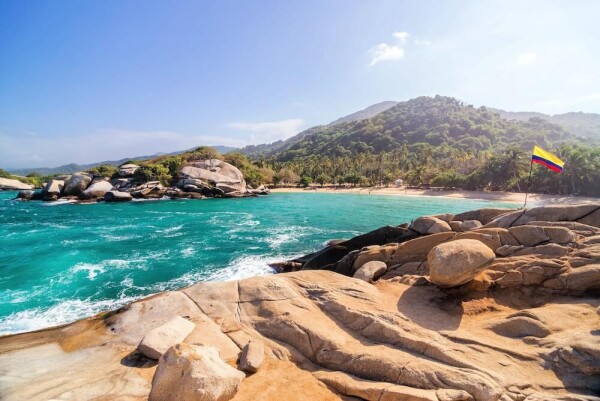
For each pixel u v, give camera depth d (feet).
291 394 18.88
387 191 284.20
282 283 32.14
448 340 21.86
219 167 245.45
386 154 443.73
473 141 486.38
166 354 18.24
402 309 26.71
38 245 74.84
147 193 200.13
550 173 199.93
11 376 21.07
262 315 27.91
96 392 19.17
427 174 293.64
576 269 27.53
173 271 57.26
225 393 17.62
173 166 233.96
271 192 289.12
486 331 23.15
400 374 18.89
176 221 113.29
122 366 22.21
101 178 212.64
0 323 37.47
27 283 50.31
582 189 190.49
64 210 146.00
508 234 34.94
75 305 42.83
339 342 22.56
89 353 24.22
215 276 55.01
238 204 178.50
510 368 18.85
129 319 28.55
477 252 28.55
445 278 28.37
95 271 56.39
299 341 23.97
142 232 91.97
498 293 29.04
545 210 37.42
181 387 16.89
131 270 57.26
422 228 47.03
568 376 18.13
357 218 124.16
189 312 28.94
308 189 322.34
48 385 19.94
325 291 30.58
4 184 300.81
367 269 37.99
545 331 21.79
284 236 87.61
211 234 89.61
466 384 17.29
